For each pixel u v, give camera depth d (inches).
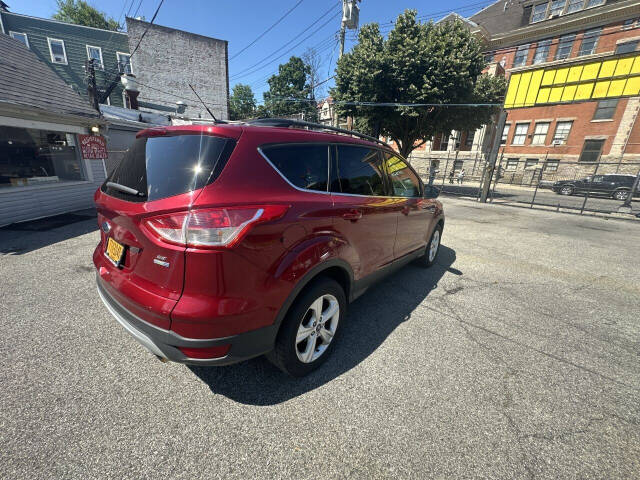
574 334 110.7
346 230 86.0
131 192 65.4
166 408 70.4
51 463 56.5
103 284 78.2
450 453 62.0
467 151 1061.8
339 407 72.7
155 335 61.4
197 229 55.7
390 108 578.6
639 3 741.3
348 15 532.4
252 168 65.4
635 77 391.9
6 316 107.6
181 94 861.2
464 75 521.3
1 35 305.6
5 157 245.9
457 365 90.1
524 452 63.0
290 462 58.9
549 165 914.1
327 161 85.9
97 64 804.0
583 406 76.3
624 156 803.4
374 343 99.6
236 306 59.5
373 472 57.6
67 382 77.2
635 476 58.8
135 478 54.4
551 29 893.2
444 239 249.1
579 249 233.8
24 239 202.8
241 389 77.1
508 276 167.6
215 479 55.1
